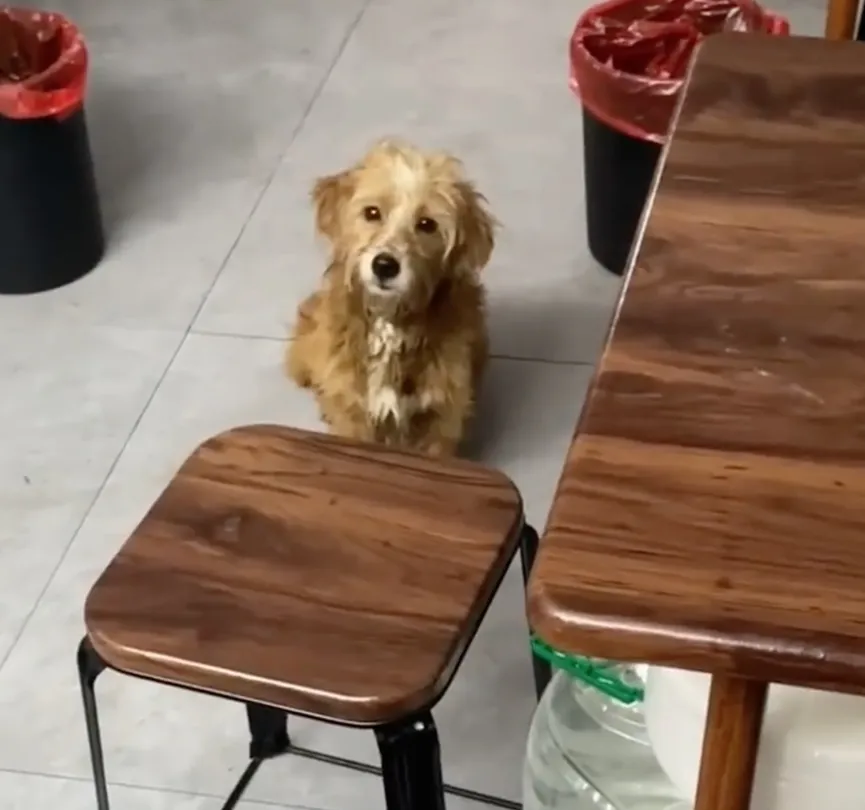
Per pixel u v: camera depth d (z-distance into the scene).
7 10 2.34
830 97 1.15
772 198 1.03
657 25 2.23
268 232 2.51
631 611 0.71
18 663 1.80
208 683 1.09
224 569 1.17
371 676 1.07
